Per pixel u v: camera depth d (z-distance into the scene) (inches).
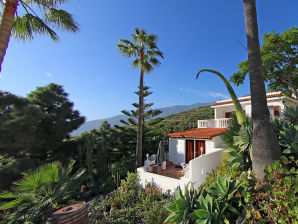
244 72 485.1
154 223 221.8
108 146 586.6
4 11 226.5
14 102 380.8
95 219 243.3
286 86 508.4
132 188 336.8
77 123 556.7
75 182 302.5
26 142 351.3
